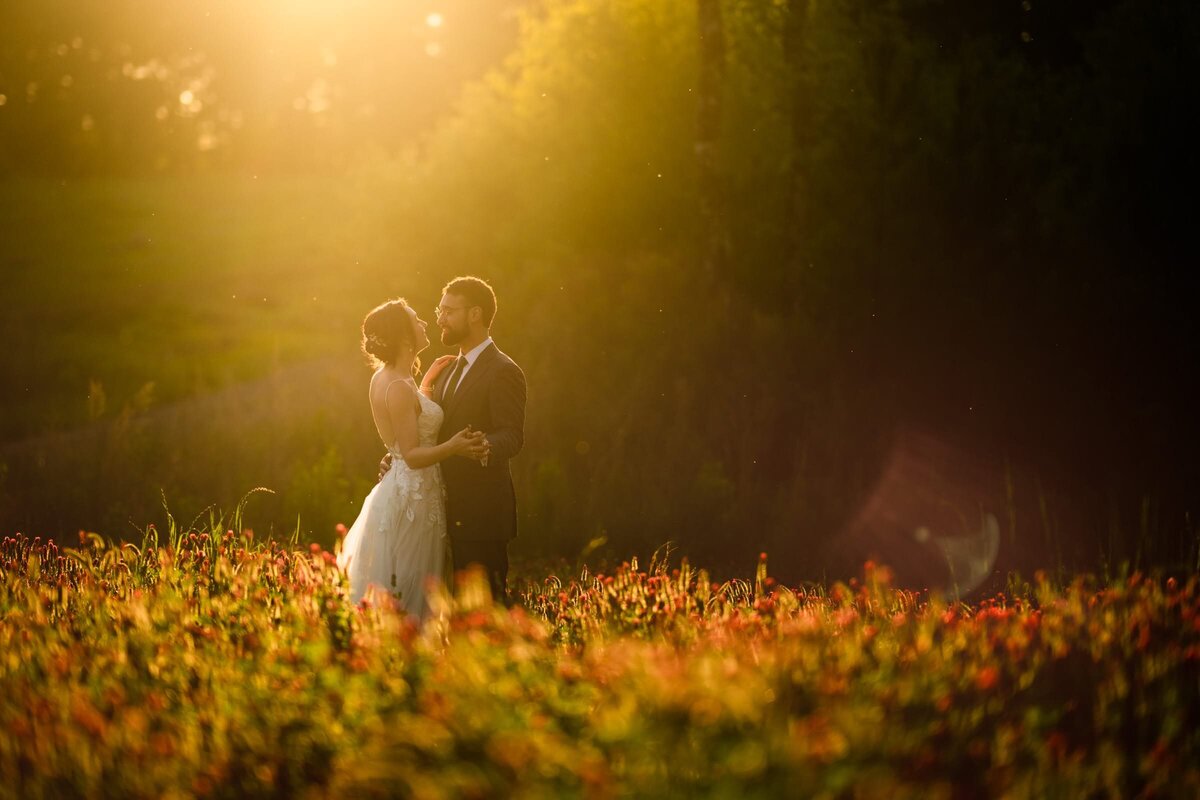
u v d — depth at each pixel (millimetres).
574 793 3592
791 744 3676
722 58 17594
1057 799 3721
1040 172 16734
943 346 14711
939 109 17797
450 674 4484
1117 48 17094
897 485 12727
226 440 14633
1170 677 4738
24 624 5543
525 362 16938
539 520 12336
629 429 14461
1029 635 5211
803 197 18141
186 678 4809
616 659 4492
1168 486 11867
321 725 4250
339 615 5586
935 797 3541
